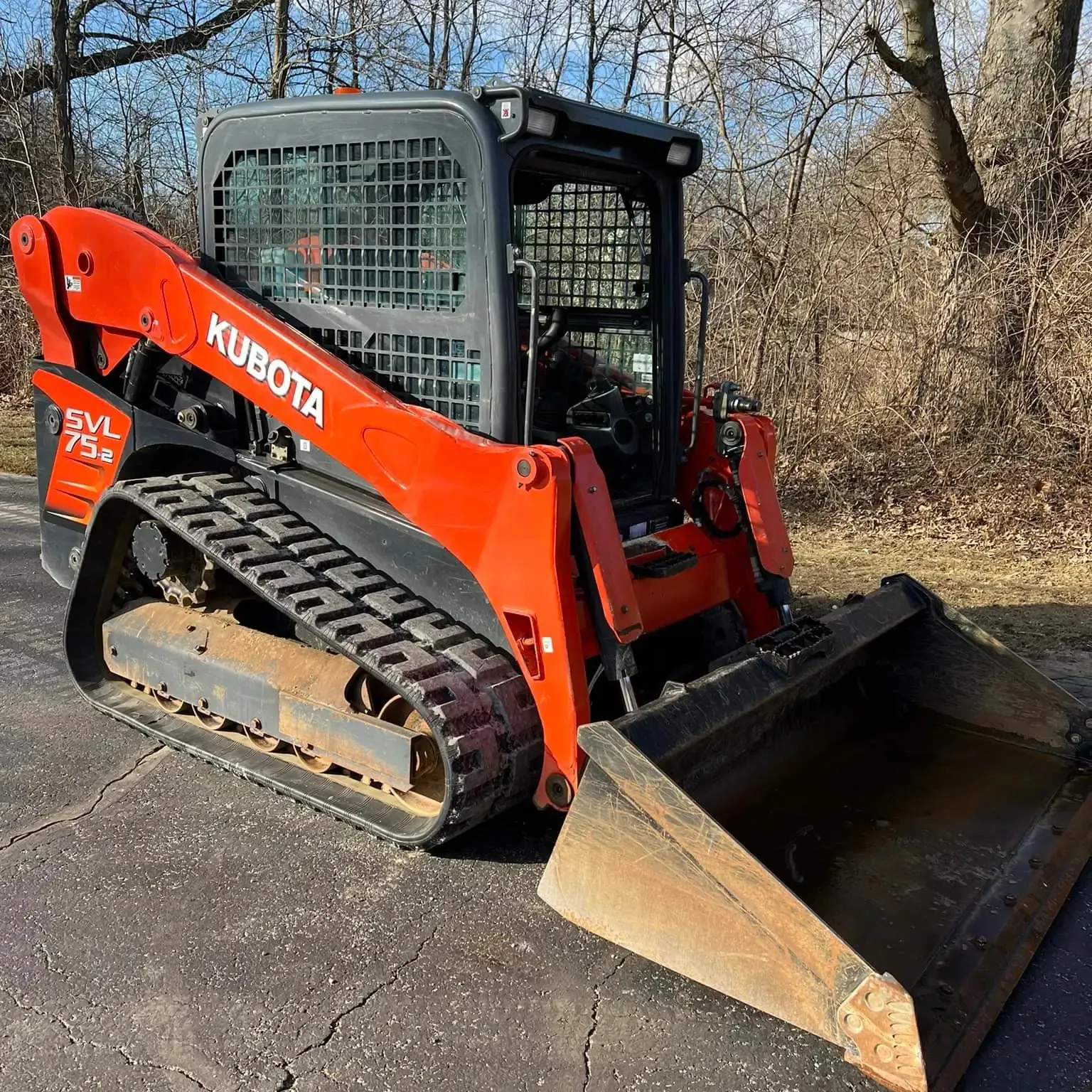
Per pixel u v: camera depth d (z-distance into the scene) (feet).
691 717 9.73
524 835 12.10
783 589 12.90
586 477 10.52
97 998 9.22
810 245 31.09
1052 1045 8.85
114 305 14.52
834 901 9.78
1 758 13.70
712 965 8.82
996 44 30.83
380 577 12.41
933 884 10.11
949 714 13.11
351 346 12.35
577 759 10.54
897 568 22.39
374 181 11.67
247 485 13.94
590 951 10.03
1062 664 16.55
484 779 10.52
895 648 13.43
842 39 32.01
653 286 12.89
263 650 12.90
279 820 12.32
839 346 30.91
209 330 13.16
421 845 11.07
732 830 10.74
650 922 9.20
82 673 15.21
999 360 28.76
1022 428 28.45
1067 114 30.04
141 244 13.89
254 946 9.98
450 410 11.50
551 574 10.25
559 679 10.49
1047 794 11.67
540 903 10.78
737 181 34.68
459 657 11.09
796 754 12.07
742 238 31.89
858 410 30.81
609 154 11.62
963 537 24.99
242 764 12.93
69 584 16.46
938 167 28.58
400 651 11.02
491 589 10.85
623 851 9.29
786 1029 9.01
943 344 29.40
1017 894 10.03
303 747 12.30
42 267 15.29
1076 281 27.63
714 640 13.66
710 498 13.35
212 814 12.42
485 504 10.67
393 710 11.94
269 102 12.51
